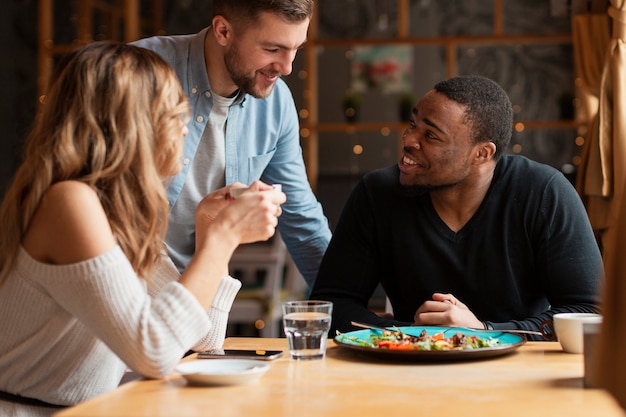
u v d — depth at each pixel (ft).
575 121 20.33
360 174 22.72
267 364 4.17
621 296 2.48
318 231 8.07
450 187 6.48
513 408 3.41
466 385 3.92
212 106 7.04
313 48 20.49
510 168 6.67
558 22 23.16
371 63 23.94
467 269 6.57
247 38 6.37
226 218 4.63
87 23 20.84
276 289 14.52
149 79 4.75
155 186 4.68
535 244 6.55
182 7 24.39
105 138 4.58
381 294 15.14
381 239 6.82
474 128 6.30
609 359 2.51
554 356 4.80
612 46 9.84
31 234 4.41
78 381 4.62
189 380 4.01
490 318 6.58
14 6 24.30
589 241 6.53
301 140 23.48
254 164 7.42
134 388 3.95
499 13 19.48
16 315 4.51
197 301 4.33
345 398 3.63
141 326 4.16
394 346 4.74
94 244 4.26
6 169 23.89
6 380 4.62
